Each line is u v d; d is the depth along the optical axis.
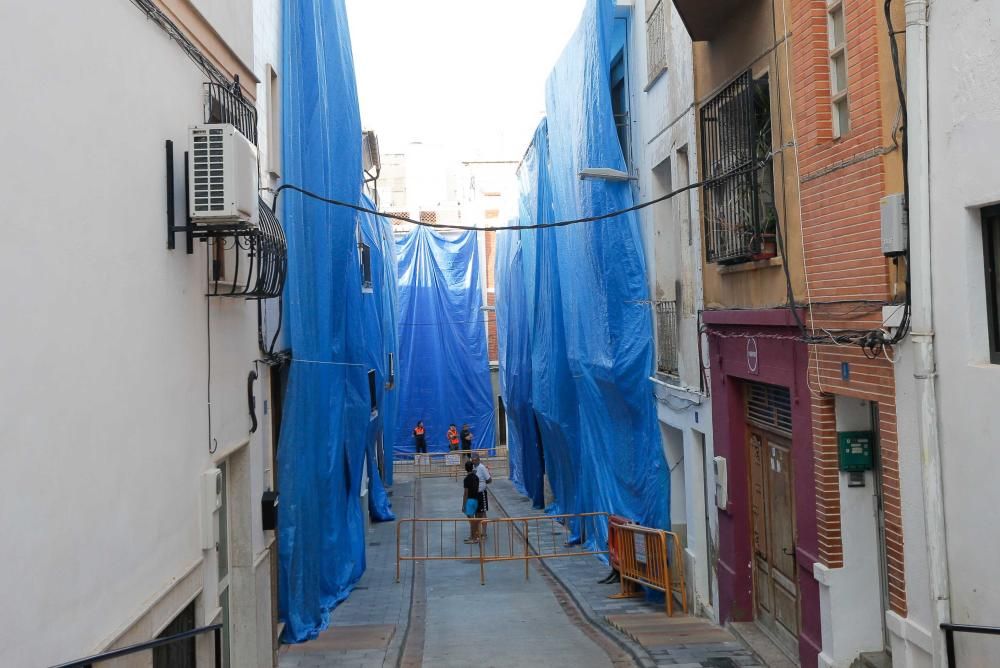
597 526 15.91
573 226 16.47
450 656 9.84
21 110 3.74
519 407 24.89
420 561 16.92
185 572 5.91
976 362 5.25
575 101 15.78
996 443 4.99
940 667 5.52
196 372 6.39
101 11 4.64
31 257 3.80
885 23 6.30
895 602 6.29
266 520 8.92
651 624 11.20
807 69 7.66
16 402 3.63
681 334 12.34
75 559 4.18
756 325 9.22
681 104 11.78
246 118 7.95
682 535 13.17
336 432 12.73
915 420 5.90
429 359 35.41
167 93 5.74
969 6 5.12
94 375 4.47
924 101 5.59
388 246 26.03
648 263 14.02
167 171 5.70
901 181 6.20
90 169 4.47
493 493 27.42
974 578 5.26
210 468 6.70
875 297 6.48
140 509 5.12
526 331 24.61
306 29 11.41
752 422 10.15
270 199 10.06
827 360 7.39
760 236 8.85
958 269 5.32
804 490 8.05
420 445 34.25
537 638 10.75
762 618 10.09
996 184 4.91
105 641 4.47
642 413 13.94
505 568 16.17
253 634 8.15
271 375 10.43
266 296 7.58
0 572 3.46
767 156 8.56
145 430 5.24
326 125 12.20
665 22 12.42
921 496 5.86
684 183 12.17
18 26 3.72
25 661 3.66
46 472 3.90
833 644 7.44
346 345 14.85
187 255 6.17
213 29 6.80
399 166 45.38
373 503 21.59
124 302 4.93
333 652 9.91
